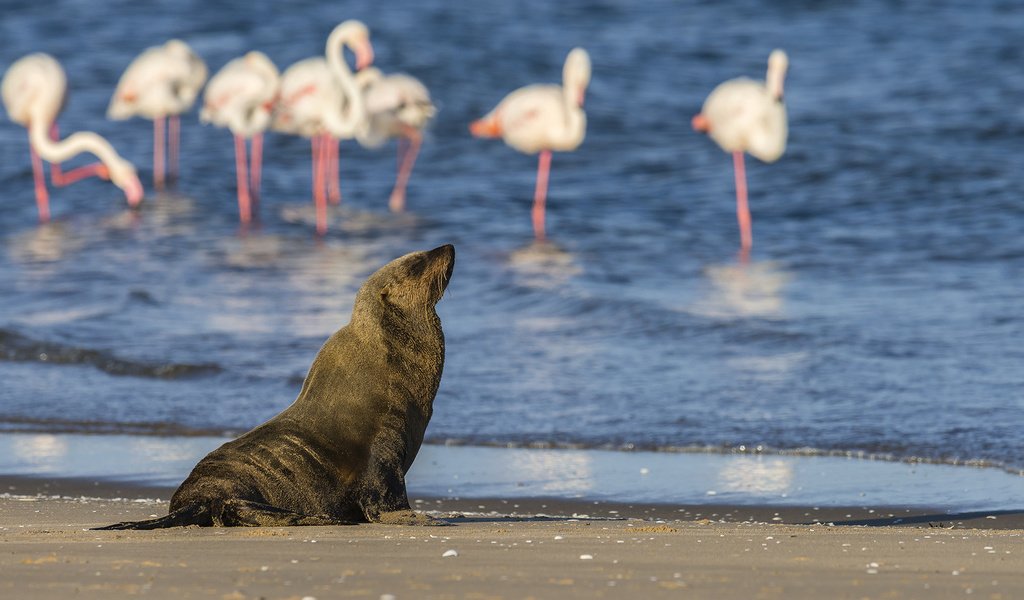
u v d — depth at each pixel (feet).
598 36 396.57
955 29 388.37
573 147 270.87
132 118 341.21
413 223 255.91
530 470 113.70
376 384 82.69
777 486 107.04
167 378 154.20
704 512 98.99
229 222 259.19
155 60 290.97
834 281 202.80
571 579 59.41
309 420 81.61
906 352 156.66
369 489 79.97
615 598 55.67
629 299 188.24
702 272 212.84
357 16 417.49
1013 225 232.73
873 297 189.88
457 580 59.21
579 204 267.18
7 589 57.31
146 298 196.85
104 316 186.39
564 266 216.54
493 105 337.72
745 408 134.92
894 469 112.16
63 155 273.13
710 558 65.36
